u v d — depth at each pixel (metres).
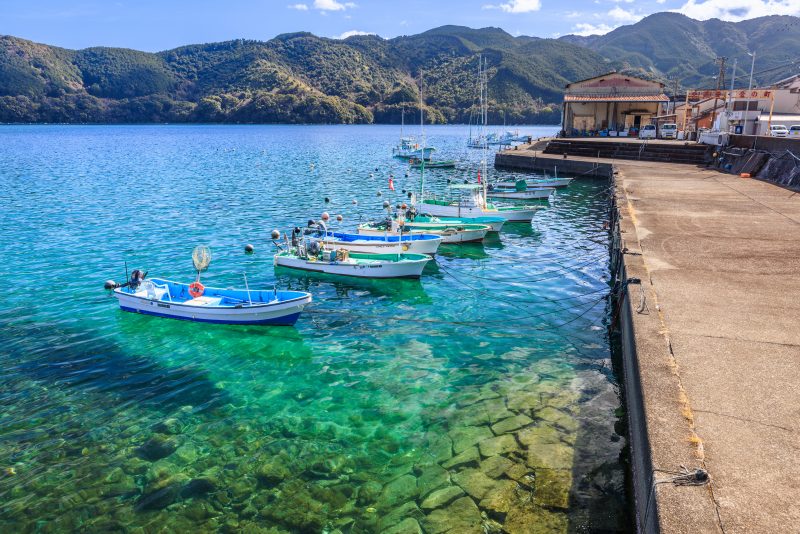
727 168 39.25
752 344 9.96
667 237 18.25
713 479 6.39
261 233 31.52
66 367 15.01
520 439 11.01
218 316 17.67
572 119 73.94
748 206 23.83
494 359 15.11
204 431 11.89
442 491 9.57
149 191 48.31
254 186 51.84
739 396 8.20
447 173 62.28
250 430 11.90
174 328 17.72
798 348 9.77
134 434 11.79
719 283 13.48
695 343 10.06
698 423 7.53
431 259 25.48
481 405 12.52
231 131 197.12
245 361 15.40
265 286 22.11
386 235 26.72
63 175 60.66
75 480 10.27
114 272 23.86
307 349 16.16
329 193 47.28
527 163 60.28
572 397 12.73
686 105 72.94
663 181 33.19
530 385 13.44
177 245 28.58
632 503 8.73
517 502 9.14
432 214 33.97
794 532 5.54
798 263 14.99
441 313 18.89
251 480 10.20
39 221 34.59
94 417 12.48
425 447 10.96
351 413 12.48
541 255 26.34
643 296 11.73
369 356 15.59
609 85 74.69
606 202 40.72
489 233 30.72
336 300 20.47
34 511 9.48
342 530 8.84
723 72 81.00
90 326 17.88
